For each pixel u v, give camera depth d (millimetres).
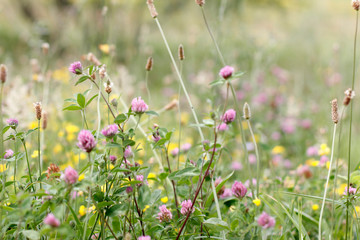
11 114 2160
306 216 1766
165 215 1637
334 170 1965
